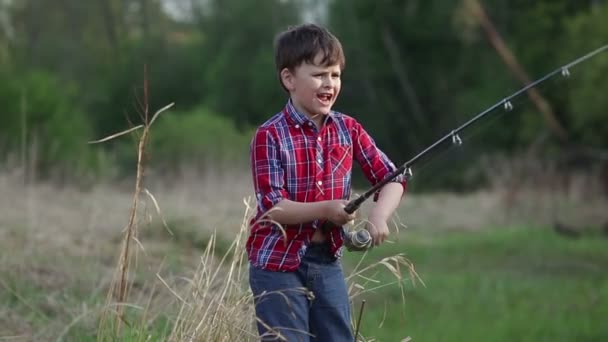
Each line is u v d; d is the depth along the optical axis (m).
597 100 24.08
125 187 21.55
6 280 7.93
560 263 15.67
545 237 18.56
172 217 12.02
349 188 5.04
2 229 10.43
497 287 13.31
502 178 22.95
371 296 11.54
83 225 11.91
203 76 48.88
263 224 4.87
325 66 4.81
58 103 21.47
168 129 23.73
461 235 19.28
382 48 40.28
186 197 17.27
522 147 31.33
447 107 39.56
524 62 33.16
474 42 36.22
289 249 4.85
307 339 4.84
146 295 6.94
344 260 13.02
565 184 22.58
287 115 4.91
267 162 4.85
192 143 23.05
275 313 4.83
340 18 40.91
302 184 4.87
